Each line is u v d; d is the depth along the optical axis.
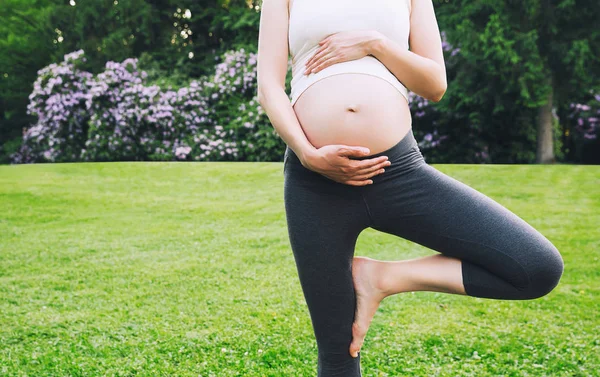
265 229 6.22
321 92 1.67
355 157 1.59
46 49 17.20
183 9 15.38
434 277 1.69
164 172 9.31
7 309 3.90
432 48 1.76
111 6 14.96
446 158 12.62
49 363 3.04
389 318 3.72
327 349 1.78
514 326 3.56
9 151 16.27
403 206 1.64
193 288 4.34
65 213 6.96
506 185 7.93
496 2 11.18
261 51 1.77
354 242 1.72
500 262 1.60
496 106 11.49
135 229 6.25
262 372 2.93
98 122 12.73
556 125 13.17
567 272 4.61
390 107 1.65
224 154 12.45
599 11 10.95
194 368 2.99
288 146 1.68
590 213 6.50
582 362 3.01
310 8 1.70
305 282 1.72
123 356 3.17
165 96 12.67
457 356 3.11
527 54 10.93
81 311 3.88
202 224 6.45
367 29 1.67
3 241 5.76
